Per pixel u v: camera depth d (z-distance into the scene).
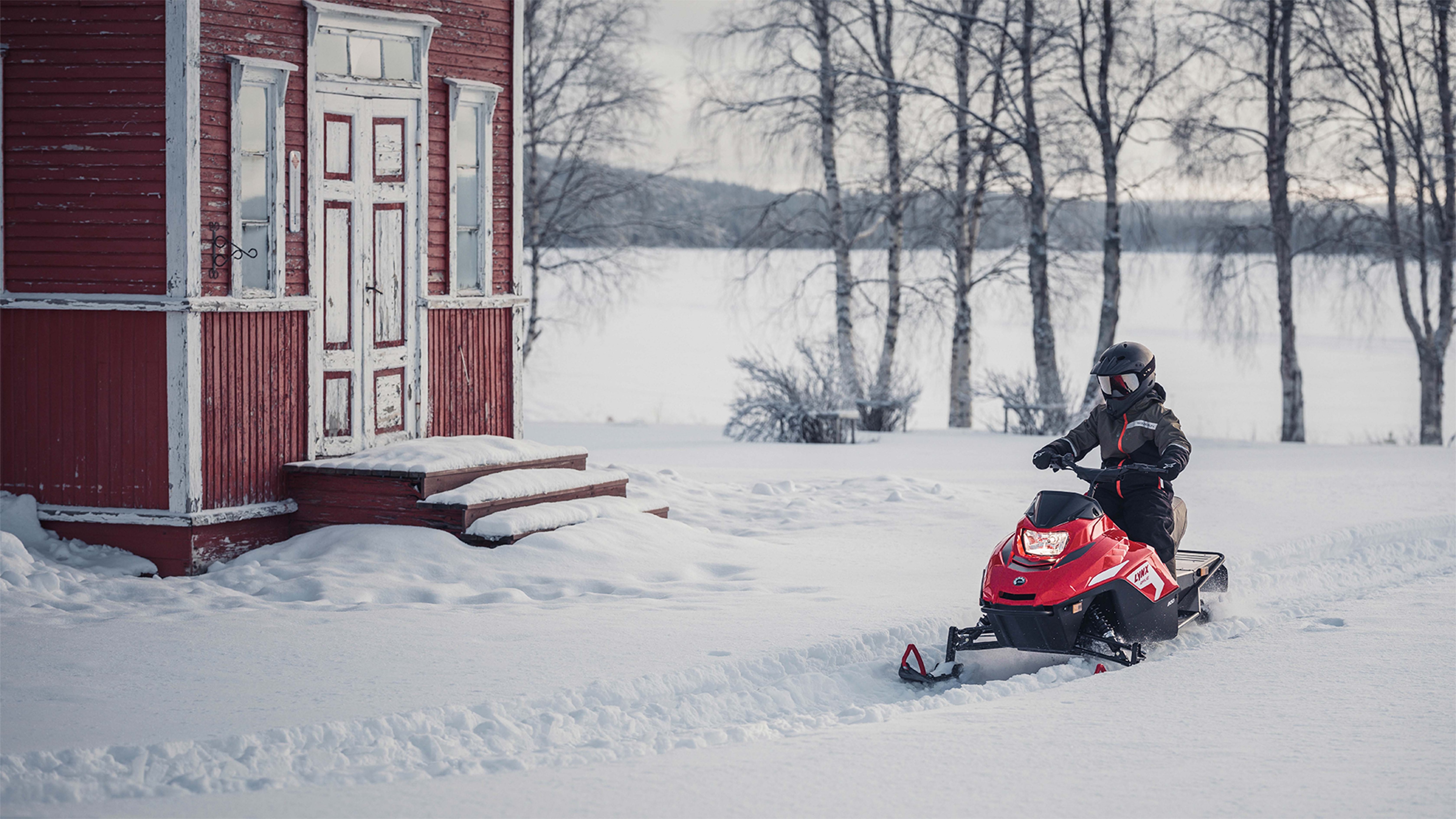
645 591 9.45
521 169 13.40
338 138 11.45
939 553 11.39
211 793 5.25
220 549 10.55
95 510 10.45
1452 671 7.10
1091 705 6.50
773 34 30.16
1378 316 31.08
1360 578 10.50
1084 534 7.57
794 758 5.60
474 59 12.77
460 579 9.80
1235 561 11.12
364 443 11.74
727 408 38.41
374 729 6.04
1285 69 29.48
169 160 10.22
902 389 29.42
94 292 10.47
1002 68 29.62
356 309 11.64
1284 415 30.20
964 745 5.78
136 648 7.55
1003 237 32.12
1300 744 5.73
